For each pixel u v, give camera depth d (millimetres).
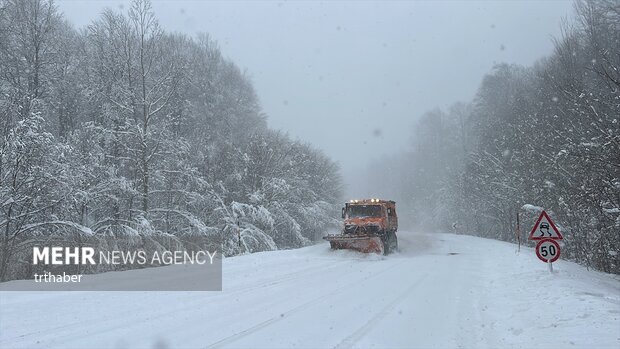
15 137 16328
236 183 33125
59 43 28078
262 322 8289
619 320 7734
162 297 10398
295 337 7379
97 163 23312
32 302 9711
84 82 28797
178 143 26500
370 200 22719
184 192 25750
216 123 39188
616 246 19922
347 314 8969
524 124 35031
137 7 25969
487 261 18547
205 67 39938
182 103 32406
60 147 17625
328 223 43281
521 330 7789
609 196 17859
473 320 8633
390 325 8195
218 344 6977
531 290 11227
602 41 23406
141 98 25938
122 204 24297
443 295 11055
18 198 16438
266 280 13039
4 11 25188
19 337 7219
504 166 39562
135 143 24969
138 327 7863
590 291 10859
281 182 33469
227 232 28984
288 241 35812
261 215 30250
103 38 27188
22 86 25156
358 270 15461
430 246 26969
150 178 25094
